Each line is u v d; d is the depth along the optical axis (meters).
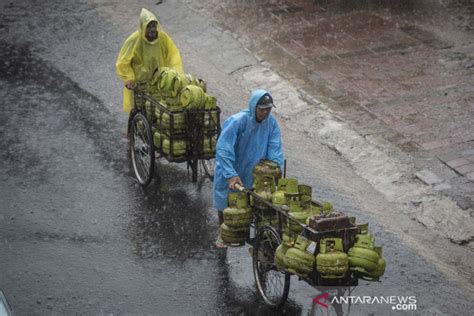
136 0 35.41
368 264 15.52
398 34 31.25
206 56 30.52
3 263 19.36
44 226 20.84
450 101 26.42
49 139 25.12
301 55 29.81
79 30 33.00
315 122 25.64
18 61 30.38
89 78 29.16
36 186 22.67
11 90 28.16
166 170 23.55
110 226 20.89
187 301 18.00
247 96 27.75
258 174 17.78
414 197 21.78
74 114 26.67
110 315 17.55
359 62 29.14
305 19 32.66
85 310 17.70
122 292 18.31
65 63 30.31
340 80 27.97
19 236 20.41
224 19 32.94
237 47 30.67
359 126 25.14
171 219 21.20
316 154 24.27
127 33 32.69
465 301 18.06
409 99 26.61
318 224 15.62
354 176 23.11
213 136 21.67
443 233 20.50
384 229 20.67
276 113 26.59
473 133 24.55
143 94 22.16
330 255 15.47
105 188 22.61
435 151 23.67
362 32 31.44
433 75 28.16
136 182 22.94
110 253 19.77
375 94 27.00
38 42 31.97
